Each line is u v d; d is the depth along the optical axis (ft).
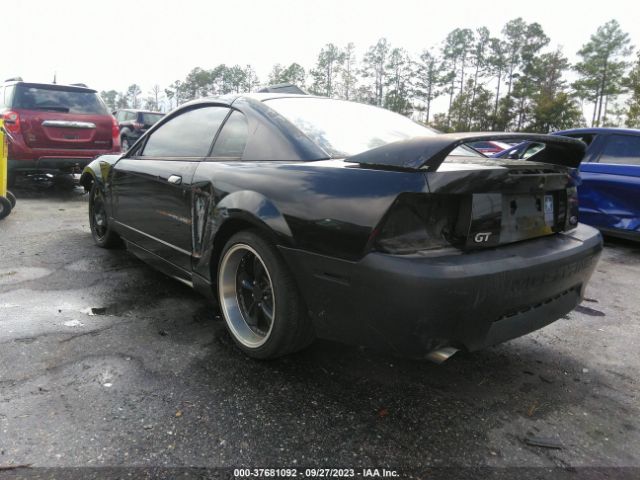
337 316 6.42
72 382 6.97
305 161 7.19
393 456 5.69
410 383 7.38
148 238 10.85
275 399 6.74
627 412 6.89
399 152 6.00
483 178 5.97
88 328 8.87
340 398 6.86
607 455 5.90
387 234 5.76
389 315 5.81
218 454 5.57
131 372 7.32
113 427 5.97
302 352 8.21
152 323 9.21
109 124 25.91
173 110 11.24
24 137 23.30
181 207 9.26
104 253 14.19
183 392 6.82
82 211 21.70
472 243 6.04
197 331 8.90
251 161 8.02
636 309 11.47
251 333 8.04
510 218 6.54
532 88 201.46
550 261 6.54
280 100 9.00
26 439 5.68
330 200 6.25
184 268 9.50
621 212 17.61
